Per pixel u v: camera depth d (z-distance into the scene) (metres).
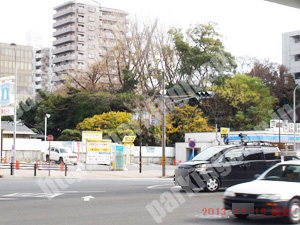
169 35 64.50
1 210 11.88
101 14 117.75
